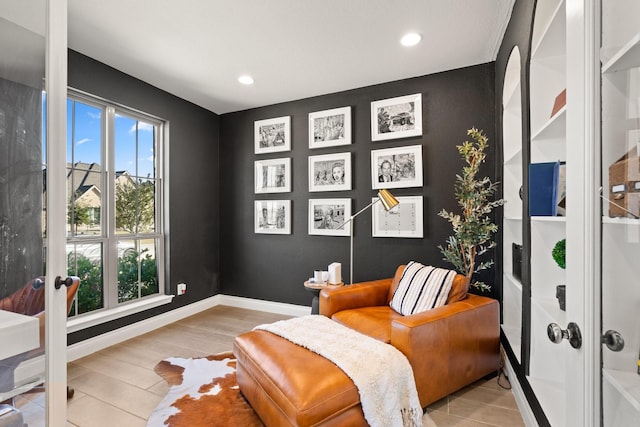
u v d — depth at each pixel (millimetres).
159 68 2852
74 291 1893
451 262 2674
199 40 2398
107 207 2873
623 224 695
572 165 834
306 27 2236
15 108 1085
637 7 699
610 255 721
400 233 3076
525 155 1708
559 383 1629
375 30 2275
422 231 2990
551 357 1649
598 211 741
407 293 2318
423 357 1764
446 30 2281
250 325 3301
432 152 2963
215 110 3967
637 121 669
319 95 3494
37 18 1175
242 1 1958
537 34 1567
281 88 3301
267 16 2109
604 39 730
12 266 1071
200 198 3809
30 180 1142
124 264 3045
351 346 1705
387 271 3158
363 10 2053
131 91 2992
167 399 1949
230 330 3156
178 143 3520
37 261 1169
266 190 3783
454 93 2881
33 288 1152
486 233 2375
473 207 2457
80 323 2531
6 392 1059
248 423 1716
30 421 1144
